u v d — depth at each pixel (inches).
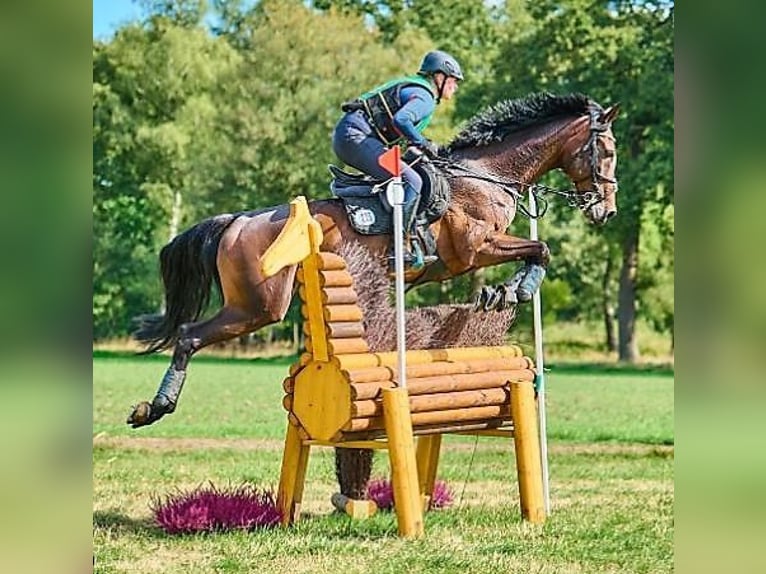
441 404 271.3
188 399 660.7
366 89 1111.6
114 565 231.6
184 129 1165.1
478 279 1095.0
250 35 1173.1
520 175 315.3
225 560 235.6
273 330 1181.7
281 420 562.9
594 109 316.2
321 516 295.1
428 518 286.7
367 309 277.7
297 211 260.8
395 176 263.4
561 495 327.6
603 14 1122.0
